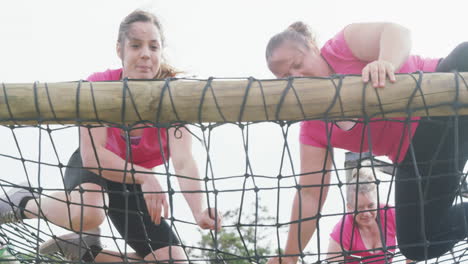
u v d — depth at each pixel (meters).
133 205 5.64
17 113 4.12
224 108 4.05
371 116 4.04
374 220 6.24
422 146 4.70
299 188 4.20
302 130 5.26
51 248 5.88
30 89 4.12
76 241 5.84
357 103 4.00
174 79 4.14
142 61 5.52
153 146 5.48
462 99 3.98
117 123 4.17
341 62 5.01
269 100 4.02
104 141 5.16
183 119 4.11
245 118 4.07
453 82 3.99
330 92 4.01
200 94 4.06
